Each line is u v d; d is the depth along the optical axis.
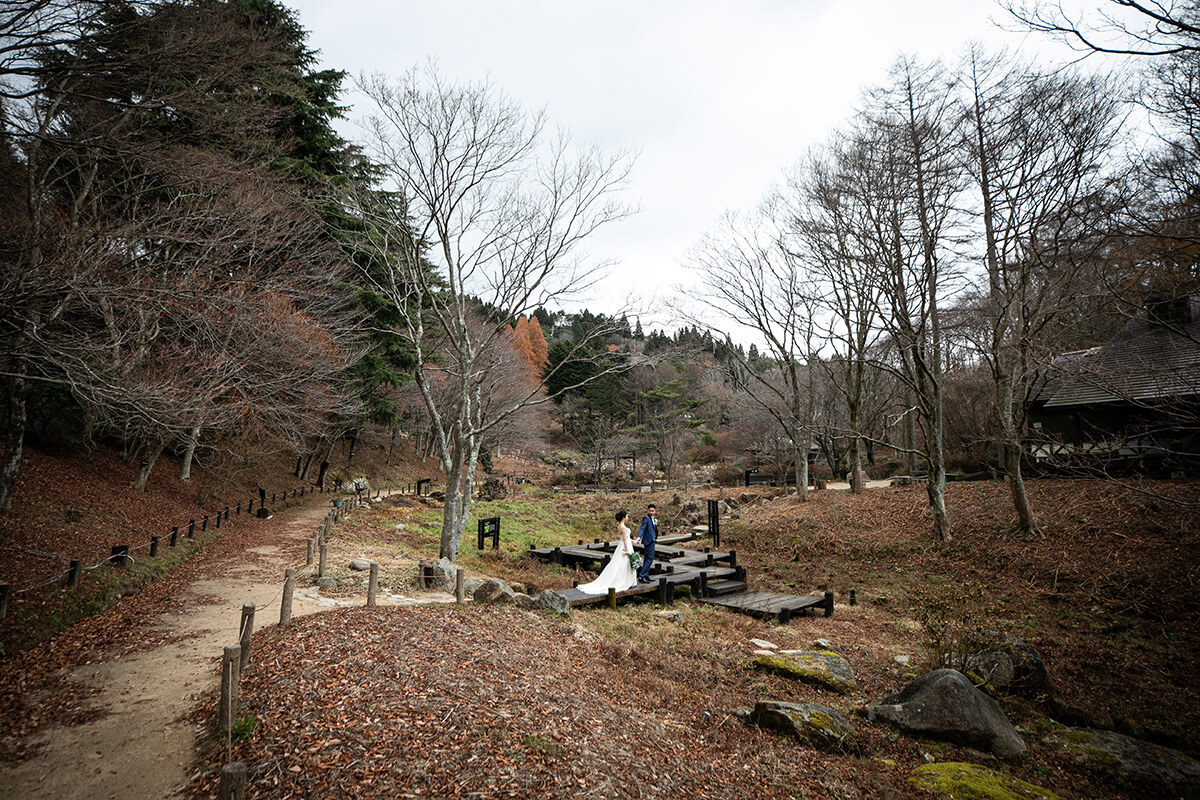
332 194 16.53
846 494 24.50
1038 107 14.40
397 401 33.03
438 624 8.25
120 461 20.92
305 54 22.17
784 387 36.75
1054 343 13.72
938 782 5.56
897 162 16.91
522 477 50.34
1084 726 7.66
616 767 4.92
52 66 10.33
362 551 15.91
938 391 17.75
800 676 8.48
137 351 10.92
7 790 4.52
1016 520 16.88
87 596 9.55
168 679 6.80
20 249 8.80
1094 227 10.70
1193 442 17.36
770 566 17.98
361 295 21.86
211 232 13.45
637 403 52.59
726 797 4.95
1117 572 13.03
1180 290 8.83
